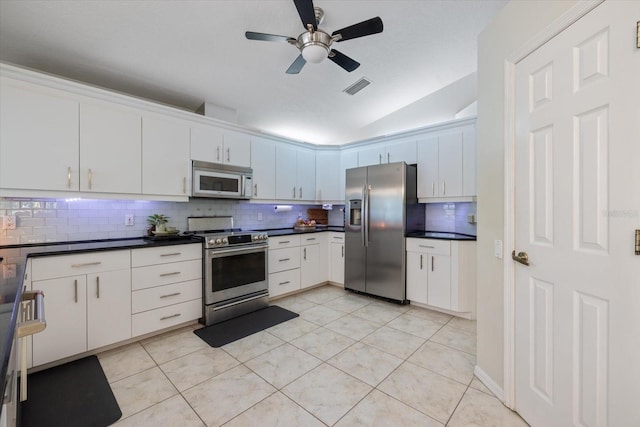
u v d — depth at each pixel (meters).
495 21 1.69
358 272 3.72
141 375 1.92
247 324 2.79
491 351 1.76
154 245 2.44
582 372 1.15
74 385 1.80
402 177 3.31
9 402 0.81
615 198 1.02
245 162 3.49
